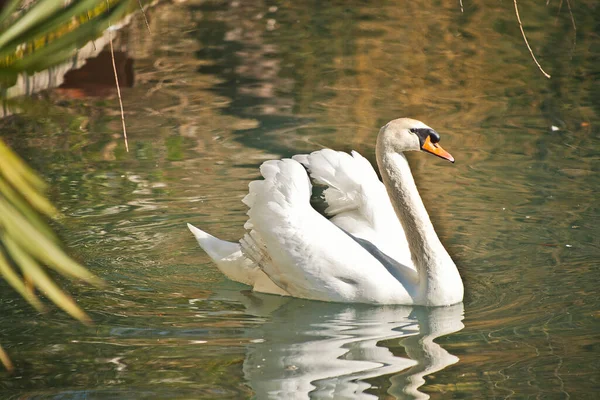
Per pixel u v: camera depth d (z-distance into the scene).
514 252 12.27
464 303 10.74
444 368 8.80
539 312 10.28
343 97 19.81
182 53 23.00
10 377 8.68
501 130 17.64
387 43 24.09
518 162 15.91
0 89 4.97
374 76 21.34
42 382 8.56
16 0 4.66
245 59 22.58
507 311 10.38
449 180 15.25
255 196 11.09
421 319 10.29
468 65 22.16
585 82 20.56
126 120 18.16
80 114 18.48
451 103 19.41
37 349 9.36
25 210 4.73
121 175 15.27
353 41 24.25
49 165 15.62
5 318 10.22
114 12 4.79
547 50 23.08
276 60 22.58
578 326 9.80
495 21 25.94
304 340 9.63
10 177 4.68
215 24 25.75
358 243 11.05
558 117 18.30
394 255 11.27
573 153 16.23
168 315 10.38
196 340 9.61
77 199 14.20
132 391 8.32
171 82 20.78
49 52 4.66
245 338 9.69
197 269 12.01
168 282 11.51
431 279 10.66
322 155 11.73
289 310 10.66
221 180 15.08
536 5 27.41
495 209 13.88
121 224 13.31
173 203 14.14
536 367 8.73
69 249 12.32
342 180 11.59
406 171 10.83
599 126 17.66
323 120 18.30
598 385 8.29
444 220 13.49
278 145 16.80
